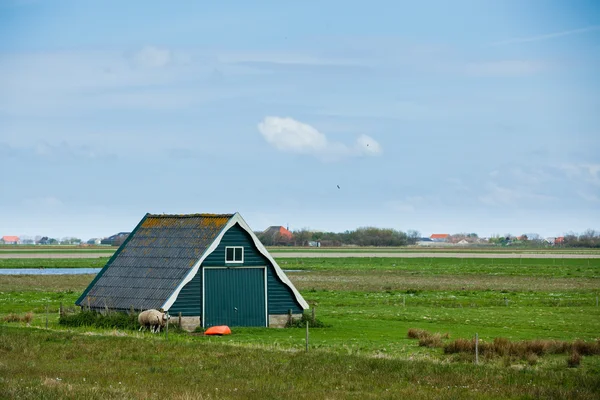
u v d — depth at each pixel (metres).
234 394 62.50
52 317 125.94
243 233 114.62
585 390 66.19
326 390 65.81
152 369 73.38
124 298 114.50
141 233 125.75
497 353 85.62
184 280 109.38
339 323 120.31
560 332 109.38
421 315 132.75
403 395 63.47
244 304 113.38
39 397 57.00
